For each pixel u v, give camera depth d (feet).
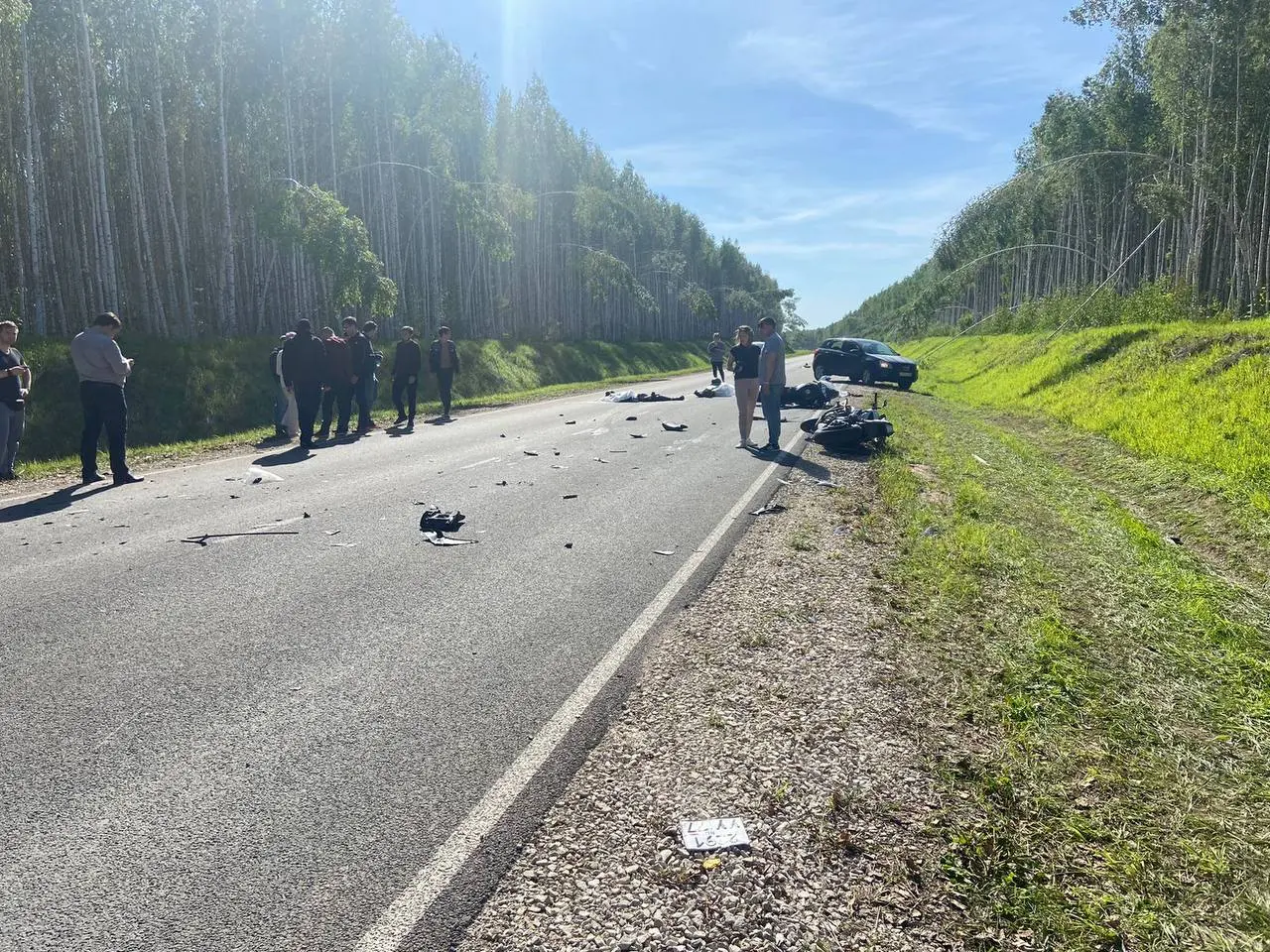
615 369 176.04
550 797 9.82
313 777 10.15
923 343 237.66
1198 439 35.94
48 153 87.76
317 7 102.83
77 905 7.77
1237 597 19.15
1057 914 7.92
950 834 9.17
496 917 7.76
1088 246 154.92
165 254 88.69
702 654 14.34
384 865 8.50
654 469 33.83
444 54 137.39
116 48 85.40
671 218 274.36
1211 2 79.20
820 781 10.25
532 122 171.53
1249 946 7.52
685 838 9.03
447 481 31.04
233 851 8.66
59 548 20.70
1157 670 14.10
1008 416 63.87
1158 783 10.36
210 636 14.78
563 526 23.80
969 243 178.09
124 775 10.09
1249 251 81.66
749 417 40.65
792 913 7.90
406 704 12.22
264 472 33.06
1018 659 14.05
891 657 14.12
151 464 36.45
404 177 126.21
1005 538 22.47
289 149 96.89
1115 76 119.44
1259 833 9.35
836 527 23.79
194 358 69.10
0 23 61.41
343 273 85.15
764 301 412.16
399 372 51.39
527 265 173.68
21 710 11.74
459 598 17.16
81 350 30.14
